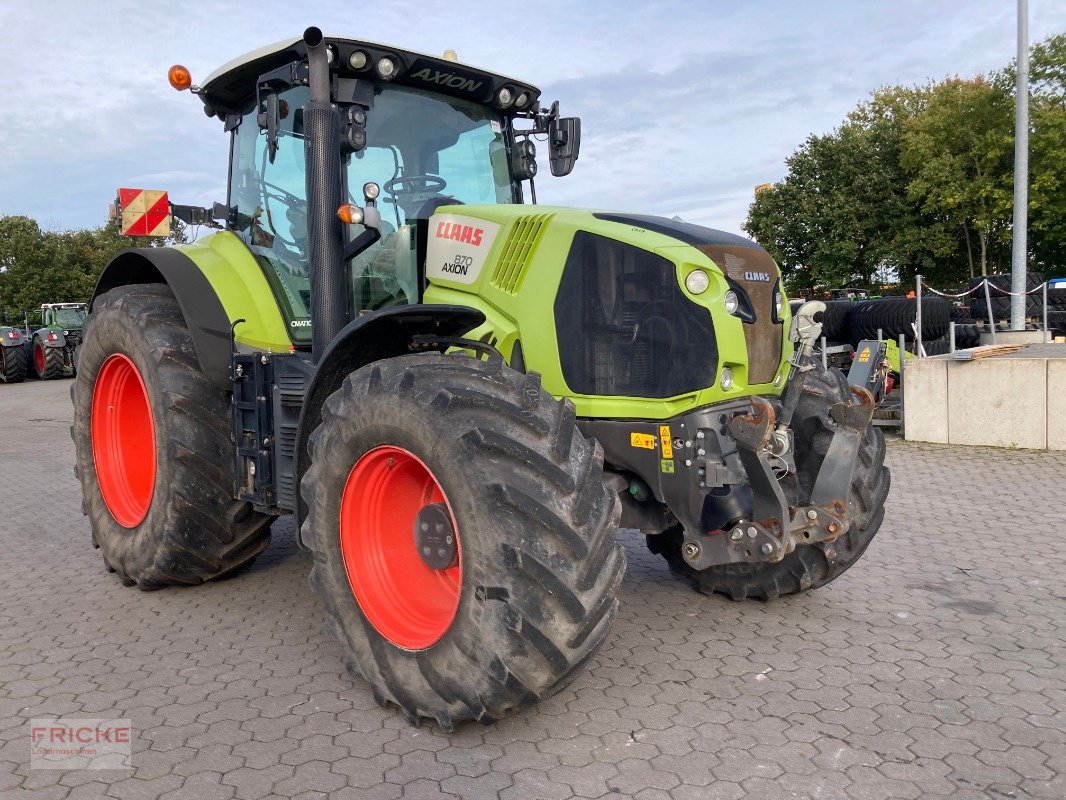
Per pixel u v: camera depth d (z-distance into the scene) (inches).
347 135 139.3
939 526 213.3
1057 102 1243.8
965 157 1310.3
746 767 101.0
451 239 142.7
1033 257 1360.7
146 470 187.6
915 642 139.2
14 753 107.9
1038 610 152.9
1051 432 315.3
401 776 100.4
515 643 99.0
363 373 120.7
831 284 1403.8
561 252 130.3
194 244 185.8
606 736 109.3
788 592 153.9
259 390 152.6
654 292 124.3
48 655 140.3
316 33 132.7
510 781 99.0
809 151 1425.9
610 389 128.2
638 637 143.4
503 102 165.2
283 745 108.5
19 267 1772.9
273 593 171.2
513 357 133.7
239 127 177.0
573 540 99.0
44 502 271.0
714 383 121.6
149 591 173.3
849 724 111.3
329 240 140.6
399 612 118.6
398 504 124.6
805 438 144.3
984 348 362.3
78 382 189.0
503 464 102.1
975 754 103.2
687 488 123.8
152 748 108.3
